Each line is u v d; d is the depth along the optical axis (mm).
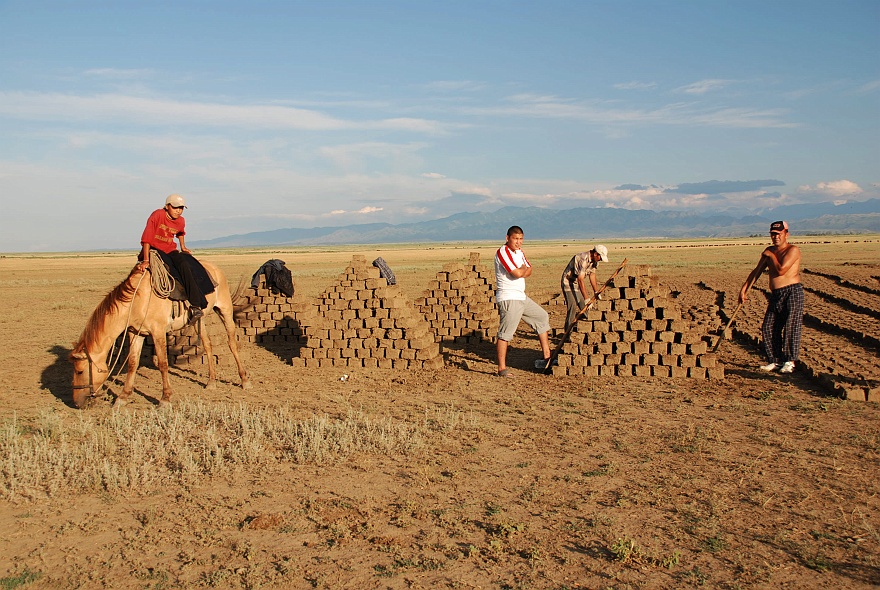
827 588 4867
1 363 15148
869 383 11188
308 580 5098
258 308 18203
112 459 7977
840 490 6762
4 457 8023
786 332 12758
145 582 5117
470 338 17250
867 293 30203
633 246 137125
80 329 21328
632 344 12969
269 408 10711
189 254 11672
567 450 8242
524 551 5508
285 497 6832
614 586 4934
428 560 5363
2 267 73062
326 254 119000
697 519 6102
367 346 14344
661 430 9055
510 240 12883
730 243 161250
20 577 5223
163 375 11148
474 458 7980
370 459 8008
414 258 89812
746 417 9688
